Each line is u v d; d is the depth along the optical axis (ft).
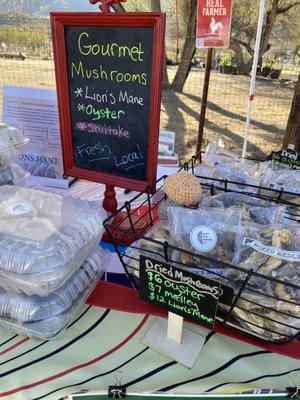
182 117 13.38
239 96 13.39
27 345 1.98
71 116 3.15
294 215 2.48
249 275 1.64
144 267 1.84
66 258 1.92
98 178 3.15
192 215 2.08
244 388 1.68
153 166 2.89
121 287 2.40
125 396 1.66
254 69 6.27
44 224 2.05
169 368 1.83
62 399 1.69
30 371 1.82
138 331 2.06
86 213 2.24
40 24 12.01
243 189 2.72
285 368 1.83
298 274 1.76
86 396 1.66
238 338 2.00
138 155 2.96
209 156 3.20
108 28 2.68
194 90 13.76
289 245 1.91
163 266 1.76
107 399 1.67
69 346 1.96
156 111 2.69
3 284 1.95
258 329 1.80
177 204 2.35
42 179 3.91
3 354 1.93
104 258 2.43
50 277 1.86
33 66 12.23
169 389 1.69
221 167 2.91
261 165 3.07
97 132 3.07
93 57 2.84
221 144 4.44
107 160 3.13
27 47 12.32
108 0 2.74
